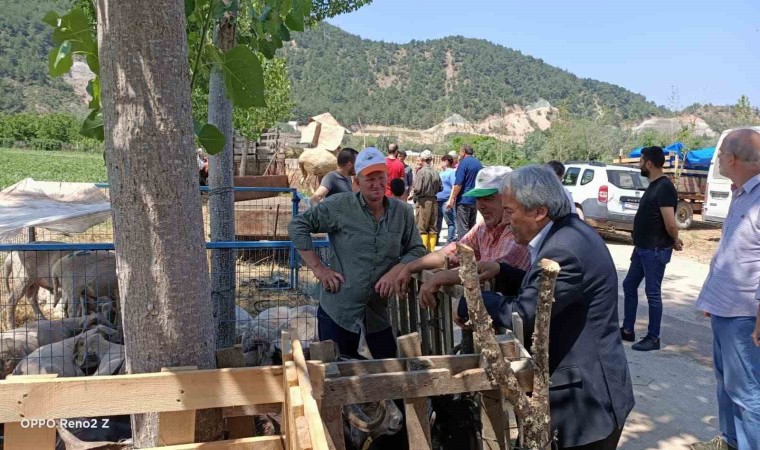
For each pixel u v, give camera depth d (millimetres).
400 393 2127
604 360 2328
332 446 2102
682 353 5762
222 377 2100
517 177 2418
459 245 1996
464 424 2543
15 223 5551
